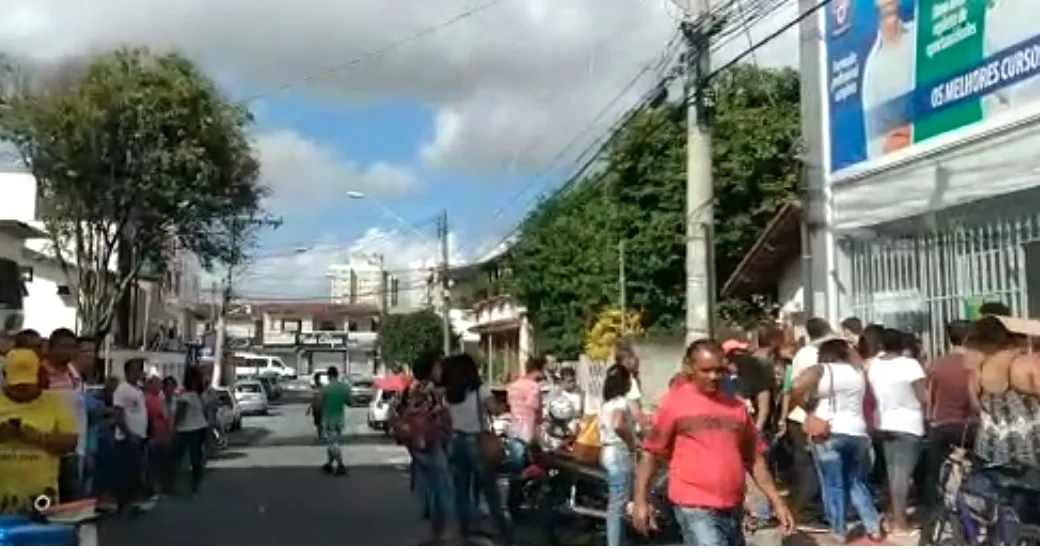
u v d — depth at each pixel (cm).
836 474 1135
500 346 6047
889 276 1631
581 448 1363
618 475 1159
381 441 3459
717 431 743
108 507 850
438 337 7162
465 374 1342
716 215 2564
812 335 1308
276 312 12519
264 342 12106
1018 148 1323
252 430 4250
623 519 1167
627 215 2767
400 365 7025
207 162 3198
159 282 5109
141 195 3186
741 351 1344
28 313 4647
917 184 1530
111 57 3152
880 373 1148
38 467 849
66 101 3084
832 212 1755
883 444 1160
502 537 1359
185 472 2180
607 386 1177
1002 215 1383
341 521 1543
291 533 1421
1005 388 862
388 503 1764
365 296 12350
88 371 1527
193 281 8300
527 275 3734
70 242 3794
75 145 3097
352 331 12306
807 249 1805
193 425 1898
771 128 2575
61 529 752
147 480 1819
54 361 1230
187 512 1648
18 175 4253
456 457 1335
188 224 3425
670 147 2723
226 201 3366
